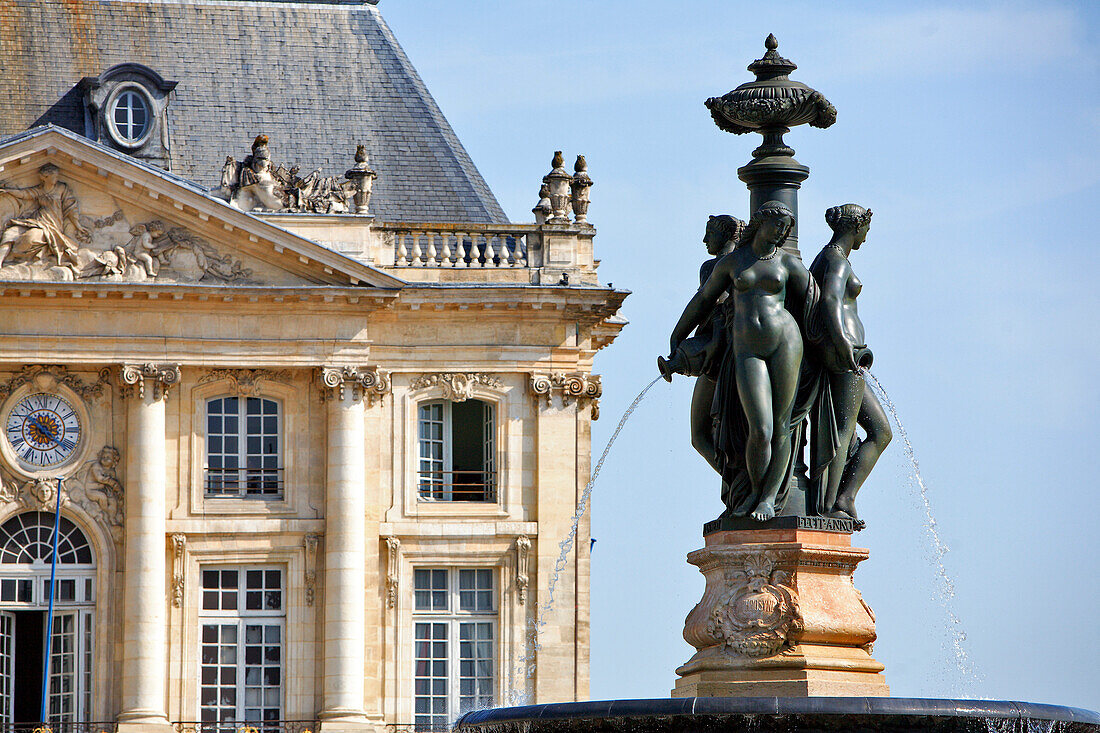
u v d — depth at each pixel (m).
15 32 120.00
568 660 114.62
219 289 112.12
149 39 121.94
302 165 120.44
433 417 116.81
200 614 112.81
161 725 110.38
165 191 111.50
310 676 112.69
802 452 31.98
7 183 111.50
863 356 31.81
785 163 32.38
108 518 112.75
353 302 113.44
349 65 124.50
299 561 113.44
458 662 114.62
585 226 117.50
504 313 115.81
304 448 114.19
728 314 31.81
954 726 27.70
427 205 121.19
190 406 113.75
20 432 112.69
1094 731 29.25
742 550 30.92
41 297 111.56
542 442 115.94
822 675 30.28
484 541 115.06
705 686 30.73
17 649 114.50
